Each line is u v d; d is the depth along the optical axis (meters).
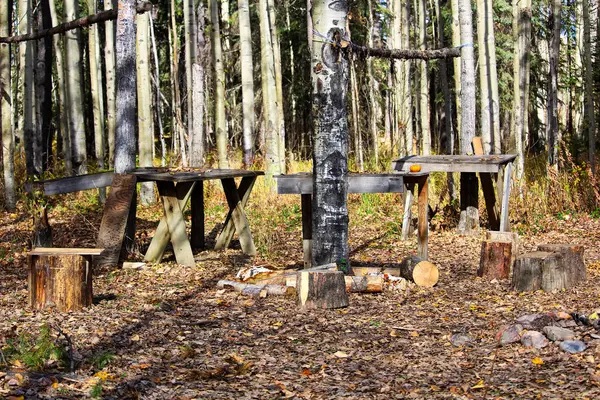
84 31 28.98
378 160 19.95
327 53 7.46
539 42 27.73
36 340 5.34
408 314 6.54
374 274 7.68
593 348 5.09
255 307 6.84
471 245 11.01
